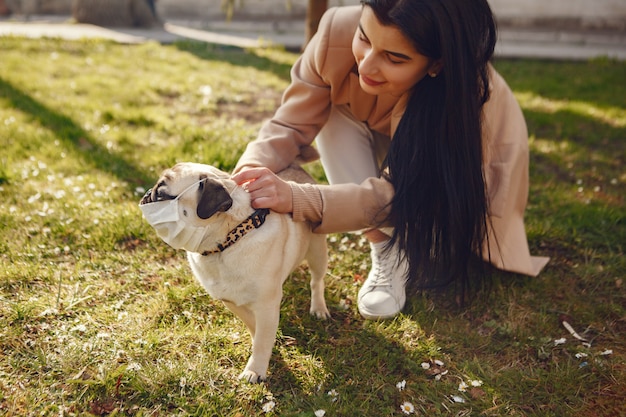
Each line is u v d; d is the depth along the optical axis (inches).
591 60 348.2
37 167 156.9
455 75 81.7
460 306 113.9
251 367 90.9
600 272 125.9
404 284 112.7
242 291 84.1
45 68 266.8
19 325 99.2
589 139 207.8
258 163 95.3
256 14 526.0
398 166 93.2
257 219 82.6
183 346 98.2
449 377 95.7
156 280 115.3
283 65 310.7
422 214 94.9
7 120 187.2
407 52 79.7
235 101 237.9
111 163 164.1
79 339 97.3
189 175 79.1
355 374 94.7
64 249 122.1
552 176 175.2
